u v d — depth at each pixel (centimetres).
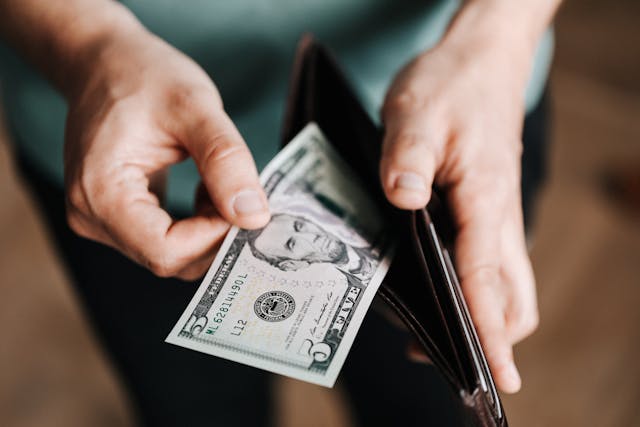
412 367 120
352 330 77
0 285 228
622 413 189
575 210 231
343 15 105
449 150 86
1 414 201
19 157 123
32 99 109
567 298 211
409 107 87
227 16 103
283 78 110
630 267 217
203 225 79
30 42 94
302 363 74
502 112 90
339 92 93
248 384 140
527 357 201
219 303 79
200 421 141
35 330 217
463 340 67
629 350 200
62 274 229
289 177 93
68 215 88
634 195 231
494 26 95
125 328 129
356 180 94
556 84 267
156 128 81
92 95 85
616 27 284
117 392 205
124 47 86
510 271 87
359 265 83
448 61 91
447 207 86
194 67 85
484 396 66
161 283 121
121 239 81
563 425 188
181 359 131
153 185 87
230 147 77
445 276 70
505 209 86
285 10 103
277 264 82
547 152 127
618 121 254
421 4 106
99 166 80
